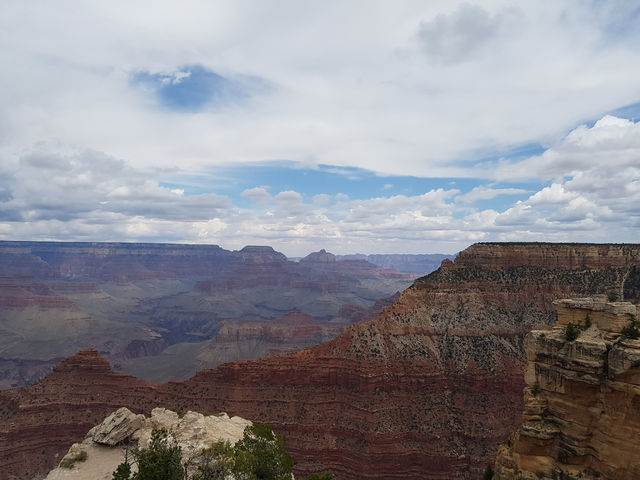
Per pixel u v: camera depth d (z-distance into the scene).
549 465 35.47
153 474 40.50
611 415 32.56
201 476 42.47
